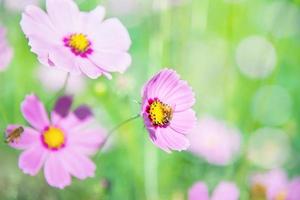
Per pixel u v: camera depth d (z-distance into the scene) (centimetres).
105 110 66
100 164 65
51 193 54
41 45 40
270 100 97
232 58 85
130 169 66
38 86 72
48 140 44
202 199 56
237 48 90
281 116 96
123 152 67
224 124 78
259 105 83
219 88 83
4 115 56
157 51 67
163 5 67
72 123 45
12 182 53
